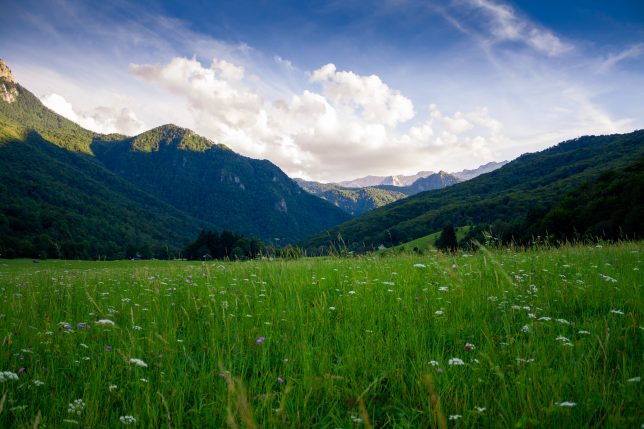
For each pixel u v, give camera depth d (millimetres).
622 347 3865
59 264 38312
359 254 12766
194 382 3396
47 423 2697
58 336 4473
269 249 13602
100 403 3051
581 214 35875
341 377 3236
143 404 2957
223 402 2855
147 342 4332
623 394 2754
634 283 6234
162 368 3699
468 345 3807
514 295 5879
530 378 3037
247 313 5531
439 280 7449
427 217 176375
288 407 2922
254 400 2973
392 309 5438
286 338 4375
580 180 166000
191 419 2855
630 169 41625
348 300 5922
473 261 10281
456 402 2869
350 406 3010
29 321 5414
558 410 2604
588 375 3082
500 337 4180
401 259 11805
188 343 4430
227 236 91812
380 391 3283
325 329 4676
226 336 4508
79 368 3756
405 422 2650
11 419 2842
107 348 3992
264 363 3746
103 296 7562
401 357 3725
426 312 5195
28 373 3561
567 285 6598
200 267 12414
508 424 2613
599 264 9188
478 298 5801
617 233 29234
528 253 12430
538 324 4348
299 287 7137
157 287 7805
